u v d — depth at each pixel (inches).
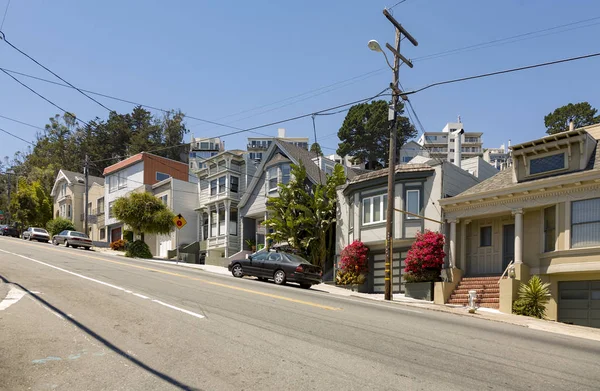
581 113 2395.4
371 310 526.3
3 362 270.8
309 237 1138.0
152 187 1829.5
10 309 402.3
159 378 255.0
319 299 589.0
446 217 899.4
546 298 724.0
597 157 730.8
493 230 879.1
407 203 967.6
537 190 749.9
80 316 392.2
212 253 1536.7
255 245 1485.0
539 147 774.5
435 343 366.0
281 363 289.6
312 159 1406.3
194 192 1769.2
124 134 3366.1
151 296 510.0
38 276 616.7
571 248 708.0
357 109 2925.7
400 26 797.2
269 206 1205.1
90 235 2217.0
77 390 234.8
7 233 2090.3
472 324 490.9
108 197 2070.6
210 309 454.6
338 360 301.3
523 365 314.2
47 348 300.7
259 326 390.9
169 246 1715.1
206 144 4458.7
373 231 1020.5
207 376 261.1
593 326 681.6
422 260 881.5
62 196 2480.3
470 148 4325.8
